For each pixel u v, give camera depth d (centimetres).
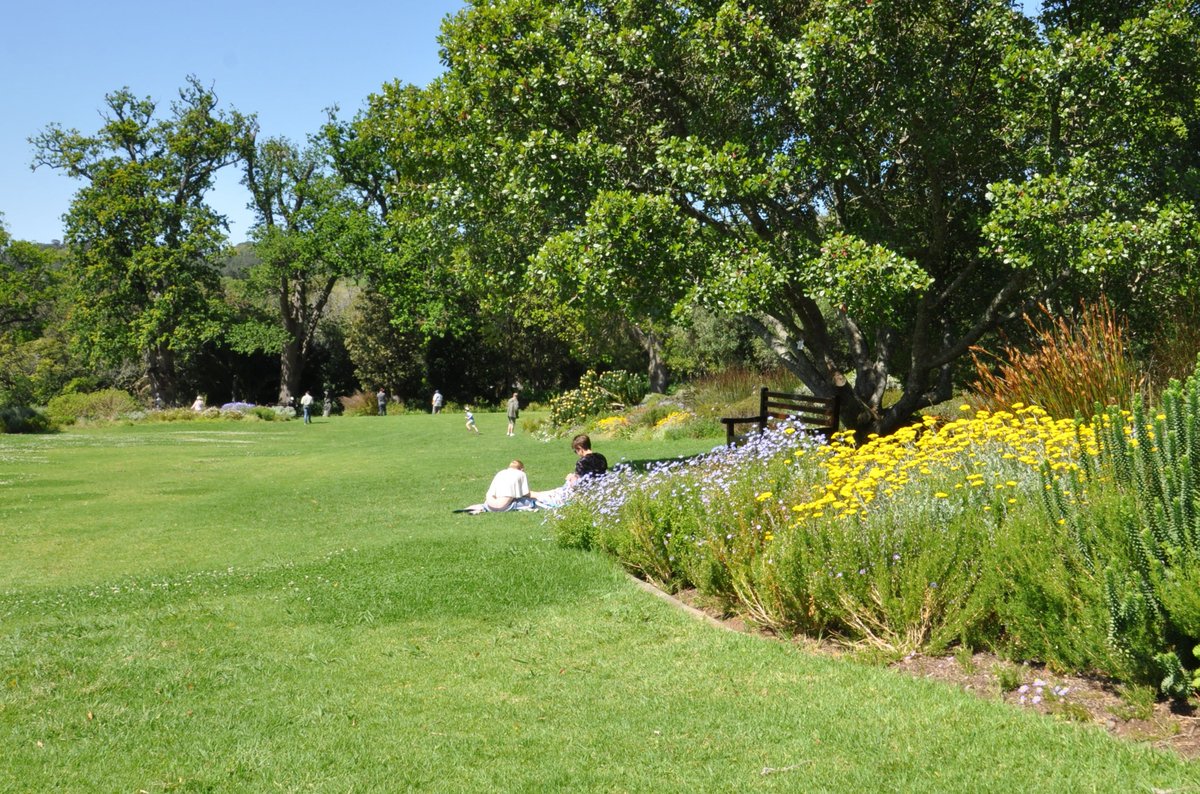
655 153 1614
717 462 1015
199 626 783
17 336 6206
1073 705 447
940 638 543
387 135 3350
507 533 1149
